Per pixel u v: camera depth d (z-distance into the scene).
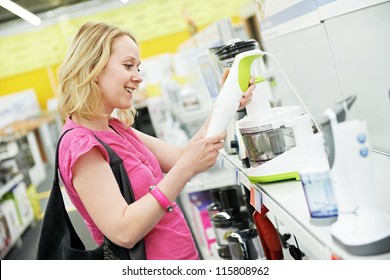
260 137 1.49
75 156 1.35
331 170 0.93
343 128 0.89
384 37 1.37
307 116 1.36
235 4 10.40
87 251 1.45
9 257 5.10
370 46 1.46
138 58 1.54
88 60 1.44
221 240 2.40
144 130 4.41
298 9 1.95
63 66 1.49
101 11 10.20
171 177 1.39
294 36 2.13
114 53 1.47
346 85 1.70
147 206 1.36
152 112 5.34
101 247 1.44
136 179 1.48
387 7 1.30
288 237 1.90
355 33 1.53
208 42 3.46
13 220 5.50
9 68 10.22
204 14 10.40
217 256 2.61
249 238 2.04
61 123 10.38
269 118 1.47
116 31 1.49
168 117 5.25
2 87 10.27
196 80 3.90
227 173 2.94
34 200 6.72
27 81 10.33
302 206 1.18
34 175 8.47
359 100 1.63
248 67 1.47
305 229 1.05
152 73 7.39
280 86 2.64
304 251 1.82
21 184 6.17
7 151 6.85
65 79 1.48
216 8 10.40
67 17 9.96
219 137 1.44
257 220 1.63
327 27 1.72
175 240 1.54
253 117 1.53
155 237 1.52
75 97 1.46
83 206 1.50
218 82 1.96
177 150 1.88
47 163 10.10
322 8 1.70
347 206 0.91
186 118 3.48
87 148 1.36
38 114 10.24
